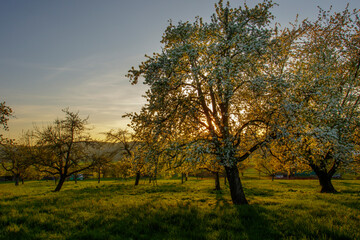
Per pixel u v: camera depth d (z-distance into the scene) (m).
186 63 13.76
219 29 15.44
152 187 31.16
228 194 22.41
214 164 14.34
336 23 20.78
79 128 30.91
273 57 13.89
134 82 14.59
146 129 14.16
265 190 26.56
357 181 42.88
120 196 19.45
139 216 10.02
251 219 9.52
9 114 22.64
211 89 14.30
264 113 12.59
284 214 10.11
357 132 16.00
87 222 9.36
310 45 20.34
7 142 22.97
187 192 24.55
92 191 25.59
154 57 14.84
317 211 10.53
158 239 7.36
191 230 8.23
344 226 8.05
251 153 13.75
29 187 40.25
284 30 20.31
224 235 7.44
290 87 12.23
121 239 7.31
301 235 7.46
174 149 12.41
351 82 17.84
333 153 14.71
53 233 8.07
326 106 13.32
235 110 14.77
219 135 14.00
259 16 14.92
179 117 13.86
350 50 19.86
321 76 14.30
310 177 64.69
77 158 30.88
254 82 12.37
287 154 13.22
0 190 31.67
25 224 8.92
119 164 35.66
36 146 30.33
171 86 13.94
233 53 14.36
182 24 15.10
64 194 22.25
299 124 11.34
